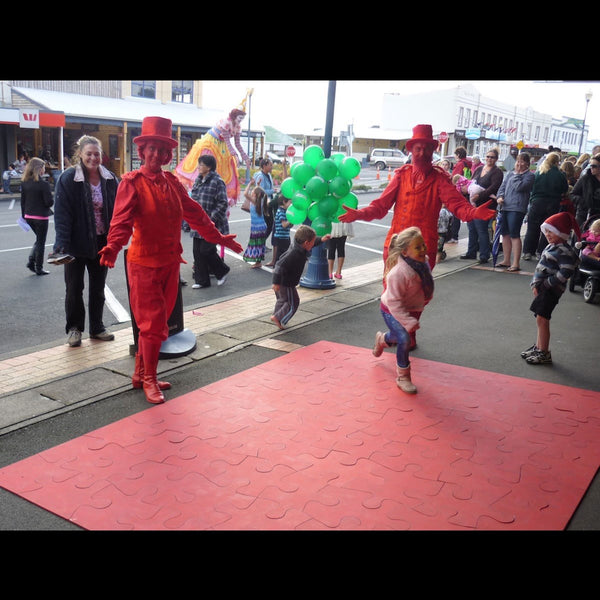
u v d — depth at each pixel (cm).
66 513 341
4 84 2898
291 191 843
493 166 1091
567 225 591
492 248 1222
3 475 379
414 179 605
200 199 915
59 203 584
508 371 590
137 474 383
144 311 493
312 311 780
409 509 351
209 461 401
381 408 493
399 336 525
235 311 782
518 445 434
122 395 509
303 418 471
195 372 566
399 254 525
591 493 377
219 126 1384
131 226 474
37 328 715
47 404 484
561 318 783
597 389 548
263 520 338
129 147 3247
